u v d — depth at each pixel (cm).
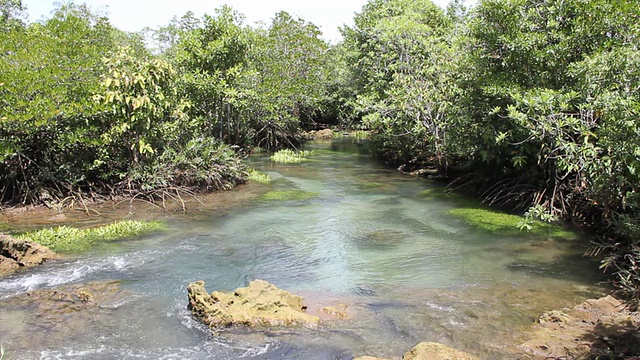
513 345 577
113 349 571
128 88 1346
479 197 1458
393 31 2003
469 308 692
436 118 1675
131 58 1391
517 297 733
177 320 647
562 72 1124
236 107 2253
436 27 2428
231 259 902
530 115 1077
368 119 1859
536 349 562
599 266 848
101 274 808
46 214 1196
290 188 1620
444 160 1753
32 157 1294
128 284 768
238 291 677
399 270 856
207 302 656
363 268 867
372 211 1289
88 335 603
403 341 593
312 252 953
